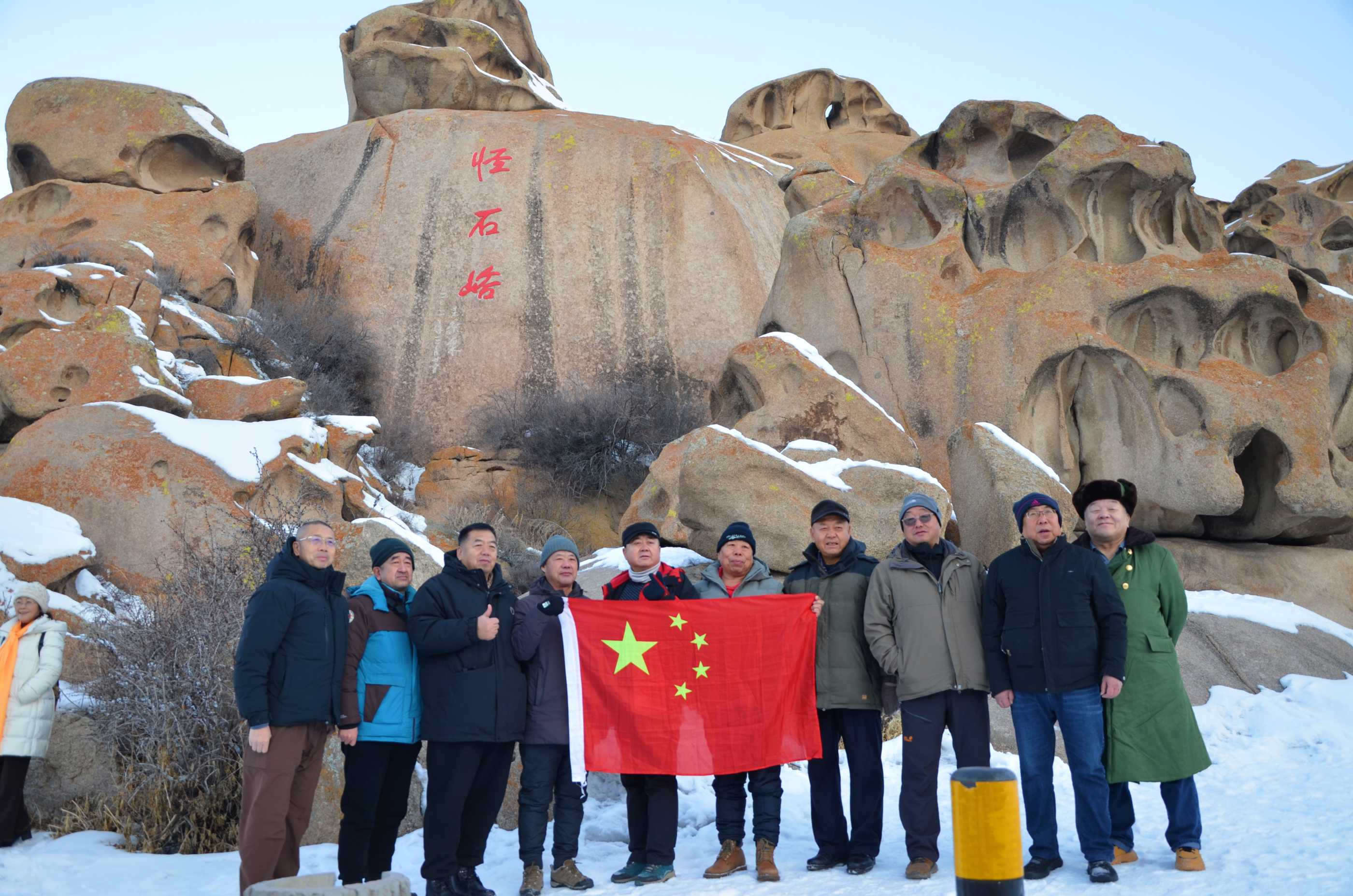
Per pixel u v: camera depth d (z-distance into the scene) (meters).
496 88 24.50
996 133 14.11
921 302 12.93
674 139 23.55
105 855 6.24
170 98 18.95
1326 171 19.91
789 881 5.24
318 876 3.80
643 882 5.32
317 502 10.72
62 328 13.46
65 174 18.17
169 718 6.88
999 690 5.38
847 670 5.64
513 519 16.45
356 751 5.20
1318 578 11.77
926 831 5.23
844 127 29.89
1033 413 12.21
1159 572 5.53
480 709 5.18
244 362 16.45
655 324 21.00
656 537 6.00
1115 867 5.22
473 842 5.31
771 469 9.35
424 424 19.58
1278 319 12.15
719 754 5.46
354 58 24.36
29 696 6.83
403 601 5.47
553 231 21.72
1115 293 12.05
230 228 18.61
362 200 22.38
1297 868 4.84
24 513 9.49
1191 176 12.73
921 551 5.66
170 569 9.73
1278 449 11.56
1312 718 8.23
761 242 22.88
